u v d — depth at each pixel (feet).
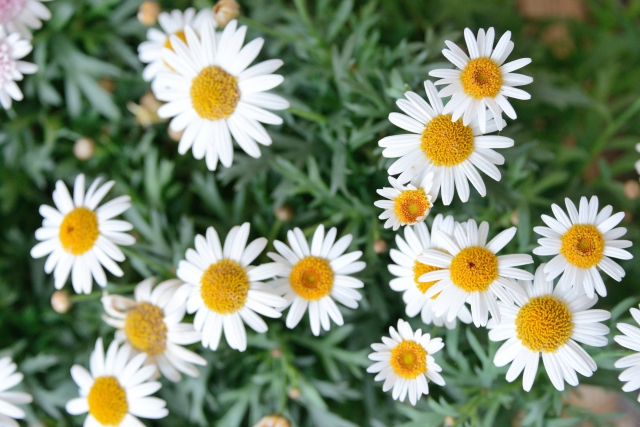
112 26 1.52
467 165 1.23
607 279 1.45
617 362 1.21
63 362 1.47
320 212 1.45
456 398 1.36
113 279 1.47
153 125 1.51
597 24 1.62
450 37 1.42
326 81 1.44
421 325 1.38
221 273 1.29
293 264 1.31
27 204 1.56
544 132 1.56
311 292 1.30
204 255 1.30
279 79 1.29
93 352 1.39
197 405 1.41
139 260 1.43
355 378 1.45
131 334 1.34
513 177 1.37
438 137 1.22
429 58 1.42
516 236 1.36
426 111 1.23
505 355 1.24
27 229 1.55
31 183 1.54
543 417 1.33
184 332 1.33
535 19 1.60
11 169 1.52
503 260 1.22
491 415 1.31
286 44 1.49
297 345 1.47
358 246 1.43
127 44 1.55
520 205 1.34
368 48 1.41
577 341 1.24
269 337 1.41
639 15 1.60
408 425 1.35
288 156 1.43
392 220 1.24
